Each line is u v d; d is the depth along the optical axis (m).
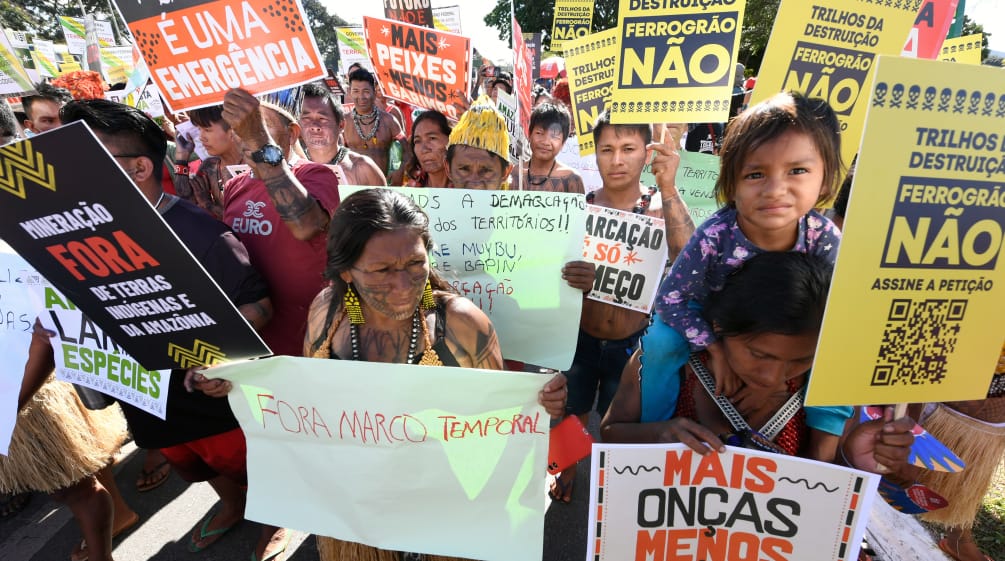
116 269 1.33
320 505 1.62
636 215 2.48
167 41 1.86
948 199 1.10
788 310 1.12
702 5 2.18
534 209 1.97
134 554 2.62
